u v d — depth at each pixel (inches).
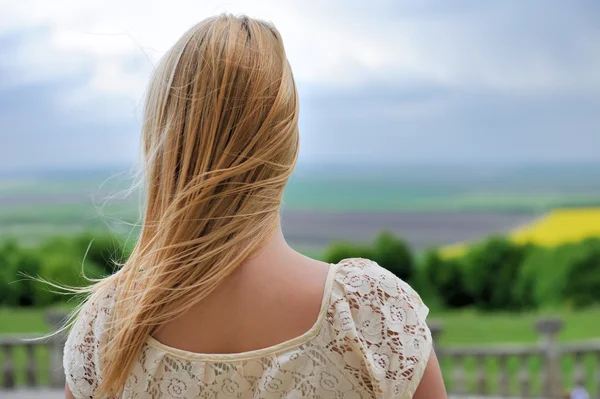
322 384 31.5
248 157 31.7
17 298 597.0
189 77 32.3
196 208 31.4
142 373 33.5
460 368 226.2
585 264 722.8
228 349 32.8
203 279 31.6
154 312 32.9
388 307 32.8
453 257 779.4
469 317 731.4
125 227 38.0
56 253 617.6
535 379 245.1
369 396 31.6
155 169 32.9
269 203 32.2
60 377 236.7
